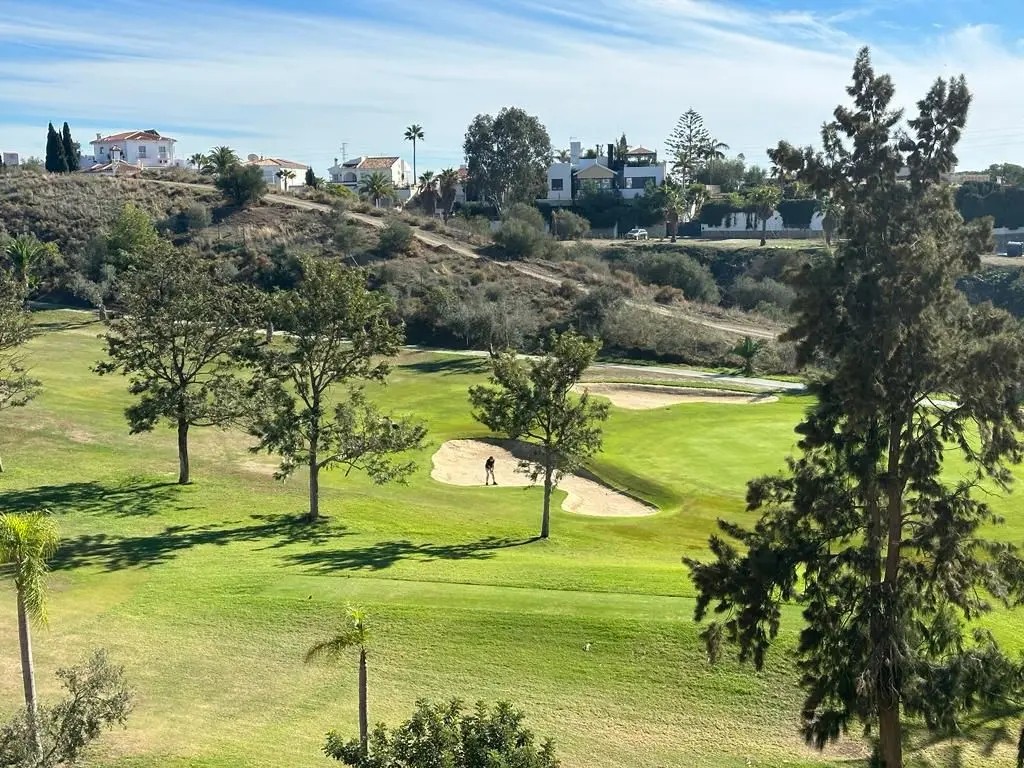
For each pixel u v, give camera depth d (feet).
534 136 536.01
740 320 313.53
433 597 91.66
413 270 325.01
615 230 508.94
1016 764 67.31
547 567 102.94
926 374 59.57
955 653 67.72
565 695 75.31
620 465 158.40
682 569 103.14
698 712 73.61
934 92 62.34
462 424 188.44
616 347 276.62
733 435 178.60
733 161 618.85
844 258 62.85
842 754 69.72
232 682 77.00
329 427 130.21
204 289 143.23
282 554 110.52
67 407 186.29
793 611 86.33
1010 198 455.63
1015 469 151.43
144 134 650.43
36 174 406.00
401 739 50.65
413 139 636.48
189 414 140.56
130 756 65.21
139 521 123.85
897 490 64.18
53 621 87.97
